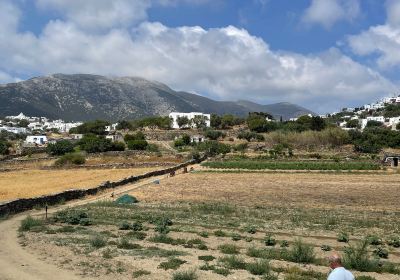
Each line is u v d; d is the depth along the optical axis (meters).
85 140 158.38
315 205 49.50
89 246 26.42
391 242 29.47
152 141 199.38
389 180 79.56
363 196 57.78
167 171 95.50
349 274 12.30
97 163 117.12
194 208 45.62
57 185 72.62
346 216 41.44
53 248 25.86
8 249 25.69
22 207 43.50
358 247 26.98
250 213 42.50
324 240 30.34
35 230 32.34
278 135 169.88
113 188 66.00
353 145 160.50
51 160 124.44
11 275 20.17
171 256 24.06
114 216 40.00
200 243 28.45
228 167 106.25
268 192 61.78
